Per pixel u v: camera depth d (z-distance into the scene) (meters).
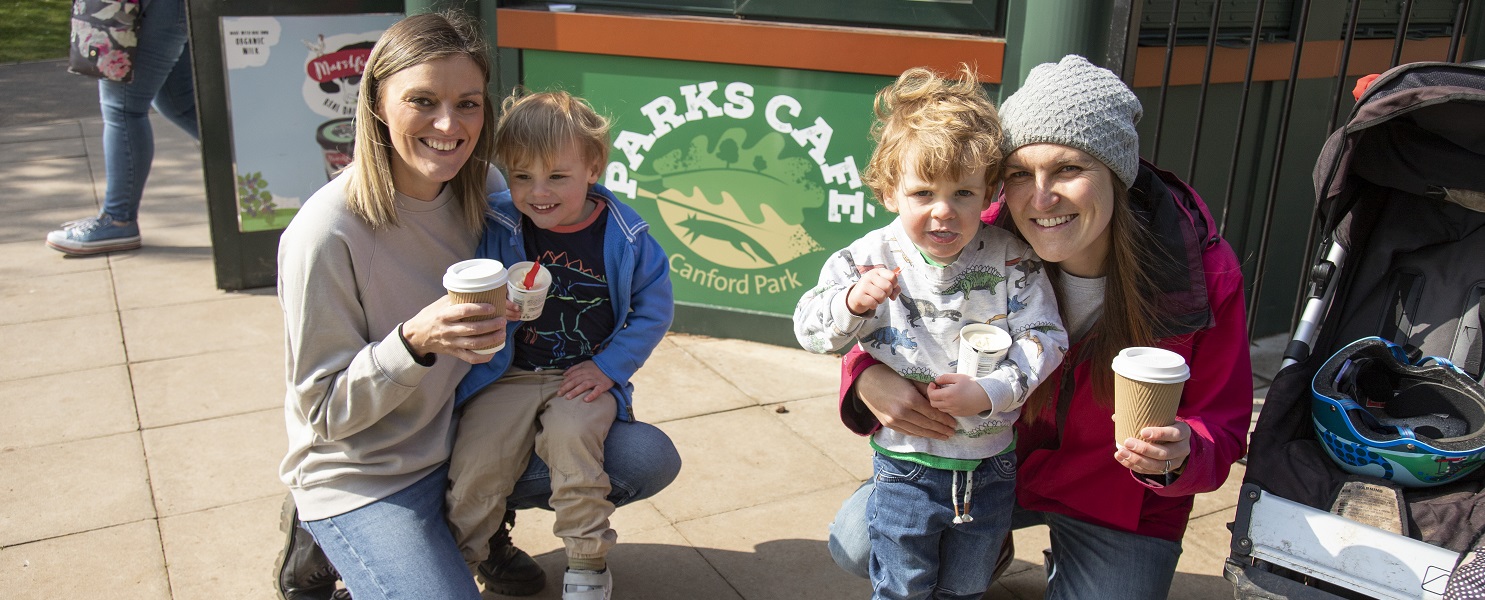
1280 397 2.48
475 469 2.43
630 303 2.62
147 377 4.25
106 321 4.78
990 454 2.32
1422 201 2.81
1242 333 2.34
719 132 4.41
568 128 2.37
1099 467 2.43
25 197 6.62
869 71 4.11
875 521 2.44
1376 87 2.51
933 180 2.09
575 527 2.47
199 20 4.75
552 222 2.47
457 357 2.39
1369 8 4.86
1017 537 3.36
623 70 4.44
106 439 3.77
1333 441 2.38
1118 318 2.27
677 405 4.12
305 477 2.42
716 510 3.44
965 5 3.96
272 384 4.23
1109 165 2.12
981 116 2.14
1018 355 2.18
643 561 3.15
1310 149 4.82
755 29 4.20
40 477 3.51
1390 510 2.21
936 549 2.43
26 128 8.30
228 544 3.17
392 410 2.37
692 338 4.74
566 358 2.60
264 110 4.96
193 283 5.27
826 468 3.71
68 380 4.21
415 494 2.41
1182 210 2.32
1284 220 4.91
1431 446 2.23
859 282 2.14
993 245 2.30
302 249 2.26
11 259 5.55
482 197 2.49
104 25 5.12
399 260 2.38
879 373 2.31
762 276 4.59
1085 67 2.18
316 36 4.96
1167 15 4.07
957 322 2.26
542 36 4.46
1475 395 2.38
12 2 12.59
